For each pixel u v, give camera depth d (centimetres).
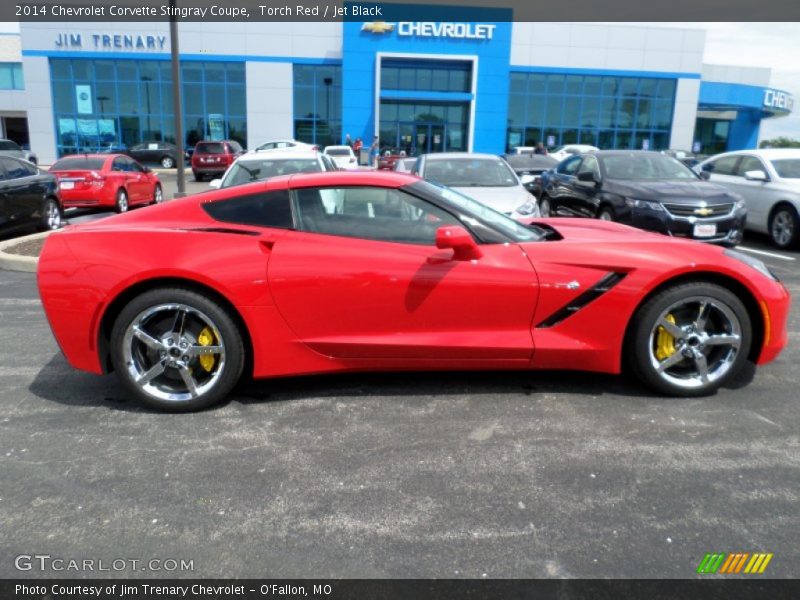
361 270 344
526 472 286
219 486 277
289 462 297
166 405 351
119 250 346
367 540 239
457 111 3288
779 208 970
